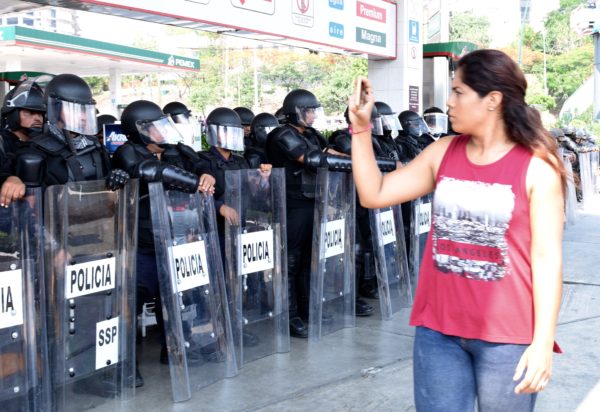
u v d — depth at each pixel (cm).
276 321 477
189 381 401
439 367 208
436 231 209
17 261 311
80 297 348
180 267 391
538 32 6562
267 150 520
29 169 339
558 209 194
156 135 397
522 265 197
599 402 385
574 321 556
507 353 198
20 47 1412
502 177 197
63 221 336
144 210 412
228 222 439
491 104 198
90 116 366
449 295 205
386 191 219
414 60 1080
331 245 518
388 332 532
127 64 1803
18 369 313
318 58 5047
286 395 398
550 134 199
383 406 382
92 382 359
